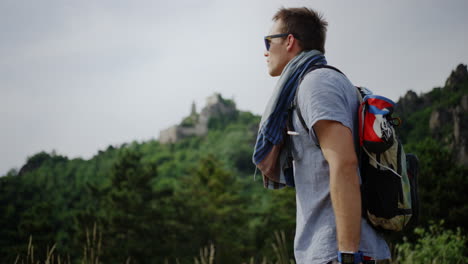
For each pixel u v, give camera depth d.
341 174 1.21
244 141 132.25
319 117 1.27
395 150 1.31
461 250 4.89
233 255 40.19
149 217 40.16
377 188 1.31
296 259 1.38
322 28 1.58
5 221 34.91
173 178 99.44
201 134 158.38
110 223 37.38
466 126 52.81
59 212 52.12
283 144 1.50
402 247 4.44
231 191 52.34
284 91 1.45
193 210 44.62
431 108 61.72
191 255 40.62
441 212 21.44
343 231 1.18
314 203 1.35
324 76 1.35
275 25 1.61
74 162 76.75
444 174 24.08
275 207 42.00
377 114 1.32
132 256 36.62
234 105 177.62
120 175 45.16
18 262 2.88
